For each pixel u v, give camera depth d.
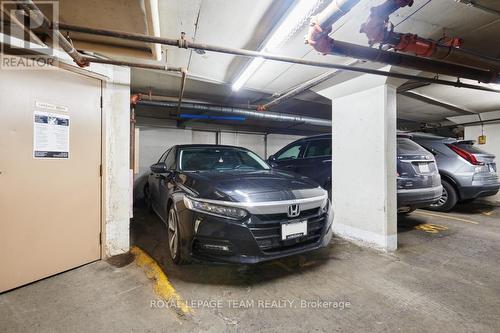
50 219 2.22
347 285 2.16
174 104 4.93
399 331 1.58
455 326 1.63
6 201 1.96
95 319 1.67
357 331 1.58
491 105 5.28
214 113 5.43
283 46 2.66
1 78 1.91
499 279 2.27
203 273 2.34
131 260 2.60
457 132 8.55
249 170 3.18
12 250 2.00
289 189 2.37
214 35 2.49
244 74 3.43
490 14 2.09
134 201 5.92
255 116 5.72
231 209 2.08
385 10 1.61
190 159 3.39
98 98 2.55
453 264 2.59
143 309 1.78
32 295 1.94
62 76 2.26
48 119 2.18
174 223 2.56
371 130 3.05
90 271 2.35
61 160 2.28
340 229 3.47
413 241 3.30
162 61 3.19
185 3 1.99
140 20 1.86
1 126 1.92
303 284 2.17
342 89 3.37
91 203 2.52
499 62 2.36
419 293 2.03
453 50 2.13
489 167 4.86
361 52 2.06
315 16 1.77
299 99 5.43
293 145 4.90
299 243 2.31
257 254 2.06
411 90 4.36
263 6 2.02
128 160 2.79
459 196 4.82
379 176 2.96
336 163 3.55
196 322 1.65
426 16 2.12
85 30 1.76
